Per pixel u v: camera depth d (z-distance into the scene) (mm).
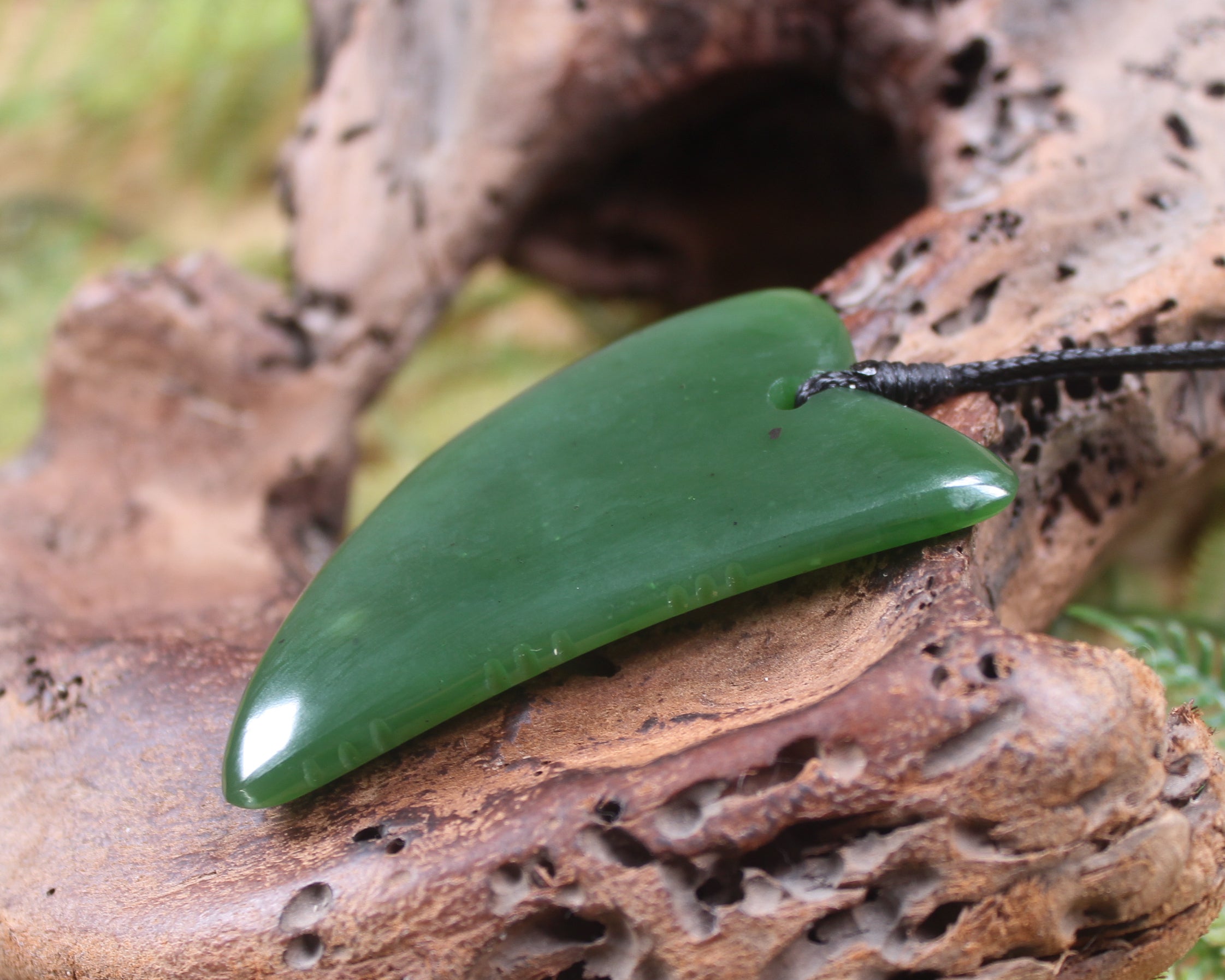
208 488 281
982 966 205
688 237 357
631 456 221
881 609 214
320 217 295
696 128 310
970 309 243
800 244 348
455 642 211
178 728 231
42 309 454
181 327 284
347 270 290
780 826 202
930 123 268
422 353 430
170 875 214
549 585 213
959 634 205
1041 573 239
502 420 231
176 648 242
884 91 276
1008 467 214
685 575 211
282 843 213
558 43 285
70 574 263
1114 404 236
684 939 203
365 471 386
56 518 273
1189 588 269
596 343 424
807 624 217
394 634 213
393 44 296
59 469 281
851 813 202
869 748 202
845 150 310
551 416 228
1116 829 203
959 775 201
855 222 333
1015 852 202
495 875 204
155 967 207
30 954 213
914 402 225
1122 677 203
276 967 205
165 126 503
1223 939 221
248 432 286
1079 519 241
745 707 210
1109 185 250
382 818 210
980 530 221
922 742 201
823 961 204
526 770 210
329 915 205
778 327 230
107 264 483
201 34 492
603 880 203
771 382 224
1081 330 236
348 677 212
